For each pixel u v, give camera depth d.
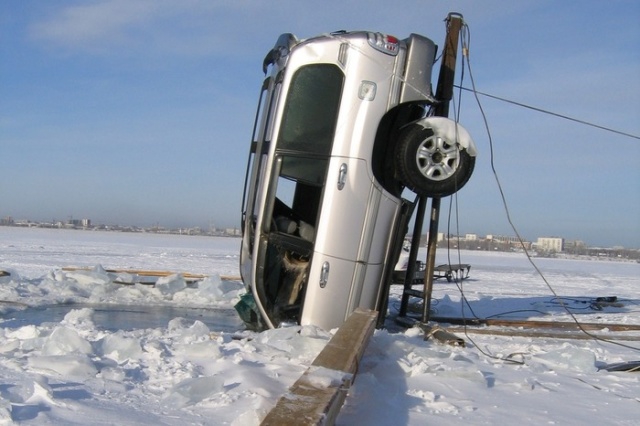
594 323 8.64
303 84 6.55
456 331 7.45
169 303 9.65
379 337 5.27
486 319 8.48
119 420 3.27
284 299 6.87
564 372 5.30
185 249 41.62
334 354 3.78
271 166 6.54
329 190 6.45
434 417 3.69
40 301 9.07
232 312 9.00
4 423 3.10
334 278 6.44
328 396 2.89
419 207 8.20
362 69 6.49
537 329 8.00
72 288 9.94
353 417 3.48
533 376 5.02
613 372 5.37
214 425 3.28
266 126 7.05
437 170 6.76
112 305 9.26
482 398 4.23
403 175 6.75
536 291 17.11
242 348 5.15
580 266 46.88
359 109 6.46
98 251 33.22
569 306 11.54
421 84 6.62
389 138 6.94
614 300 12.27
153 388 3.97
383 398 3.89
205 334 5.84
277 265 6.80
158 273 12.85
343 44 6.53
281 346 5.24
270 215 6.57
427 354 5.27
